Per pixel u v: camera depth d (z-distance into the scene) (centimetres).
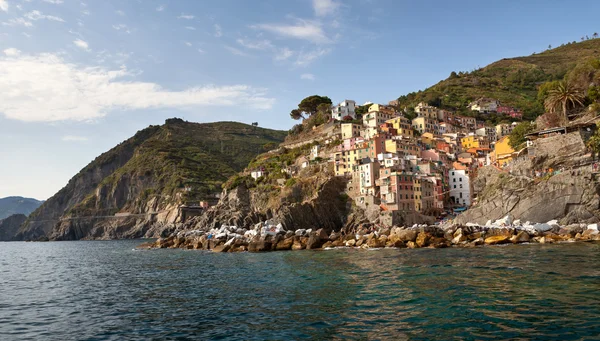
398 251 7638
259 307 3475
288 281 4784
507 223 9538
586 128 11244
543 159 11212
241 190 17462
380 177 13588
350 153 15600
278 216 13688
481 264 5197
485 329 2538
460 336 2441
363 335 2561
